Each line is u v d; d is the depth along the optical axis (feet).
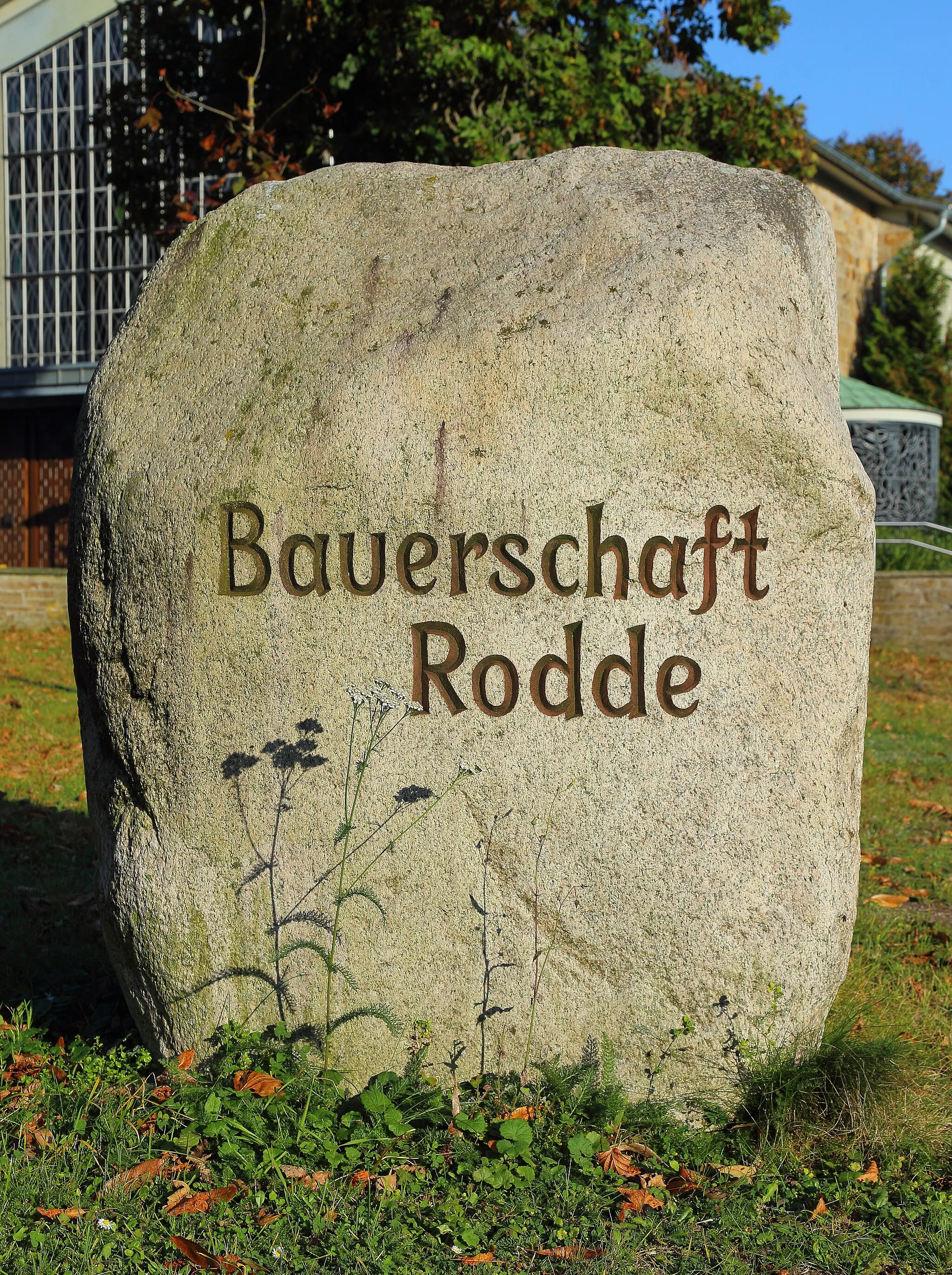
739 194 12.25
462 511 11.68
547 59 34.17
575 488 11.56
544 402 11.55
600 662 11.62
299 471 11.88
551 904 11.67
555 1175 10.59
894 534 55.52
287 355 12.30
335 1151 10.76
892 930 17.10
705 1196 10.45
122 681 12.35
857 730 12.03
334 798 11.93
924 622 45.57
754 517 11.57
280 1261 9.36
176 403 12.52
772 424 11.46
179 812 12.16
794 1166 10.97
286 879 11.99
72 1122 11.28
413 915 11.83
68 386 59.11
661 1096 11.64
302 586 11.94
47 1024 13.83
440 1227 9.86
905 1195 10.51
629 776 11.59
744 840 11.55
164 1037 12.37
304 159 37.60
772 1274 9.48
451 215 12.74
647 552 11.55
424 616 11.78
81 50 62.54
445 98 36.81
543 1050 11.73
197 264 13.19
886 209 74.59
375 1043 11.90
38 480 63.36
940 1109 11.75
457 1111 11.25
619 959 11.62
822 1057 11.76
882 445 58.08
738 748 11.56
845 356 72.95
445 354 11.73
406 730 11.83
